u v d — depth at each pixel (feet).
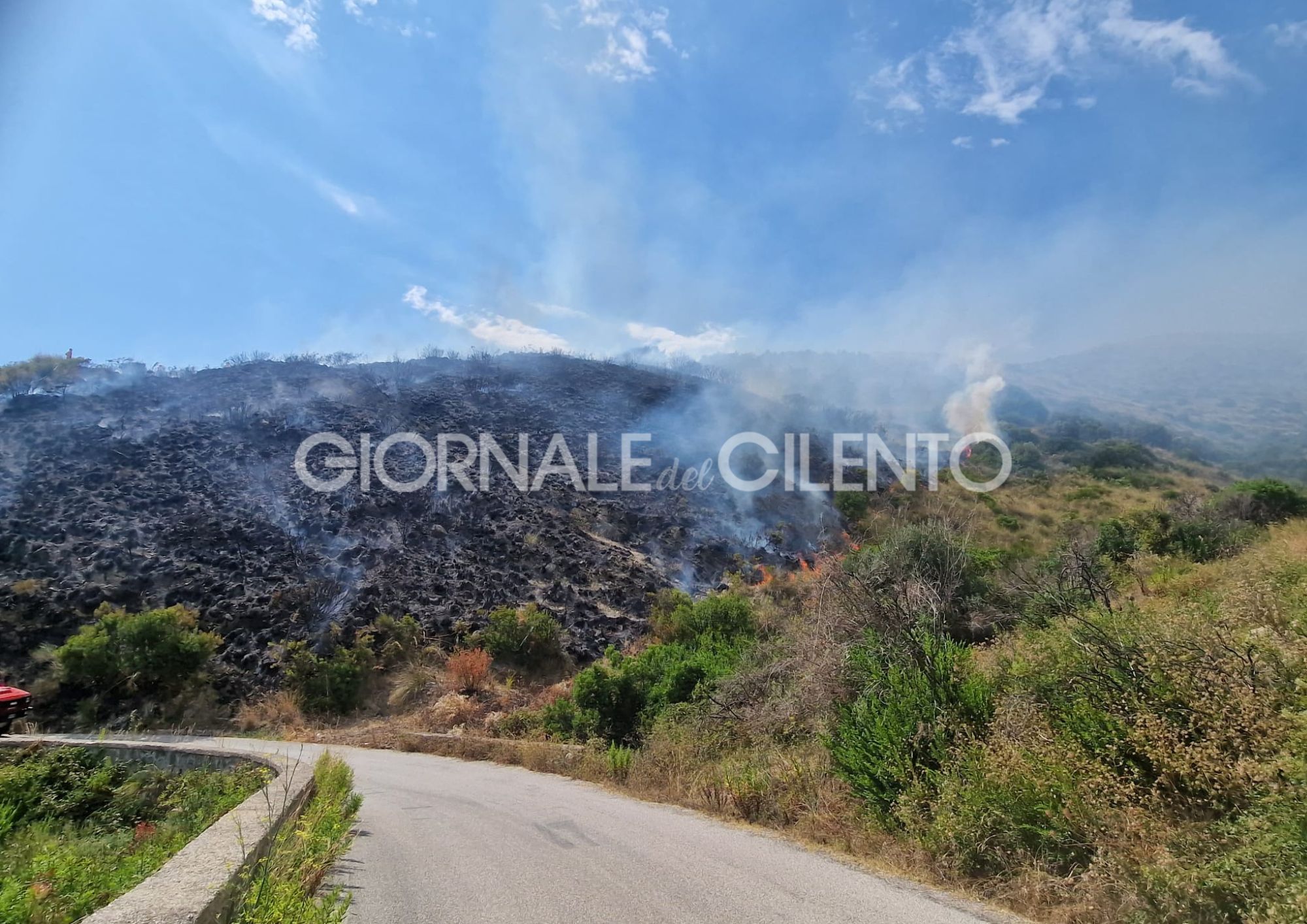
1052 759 18.90
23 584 74.08
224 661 73.72
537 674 79.30
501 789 37.17
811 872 19.85
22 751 34.65
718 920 15.75
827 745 27.02
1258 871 13.56
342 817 23.91
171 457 111.34
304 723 67.15
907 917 15.97
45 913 15.38
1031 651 25.26
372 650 78.07
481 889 18.24
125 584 79.66
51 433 111.04
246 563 89.76
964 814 19.65
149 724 63.62
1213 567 39.60
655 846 23.12
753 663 44.68
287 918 12.77
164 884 12.55
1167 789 17.25
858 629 31.50
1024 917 16.11
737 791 28.94
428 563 98.89
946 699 24.14
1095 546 55.57
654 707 48.98
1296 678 16.22
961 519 68.74
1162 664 18.78
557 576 100.12
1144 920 14.53
